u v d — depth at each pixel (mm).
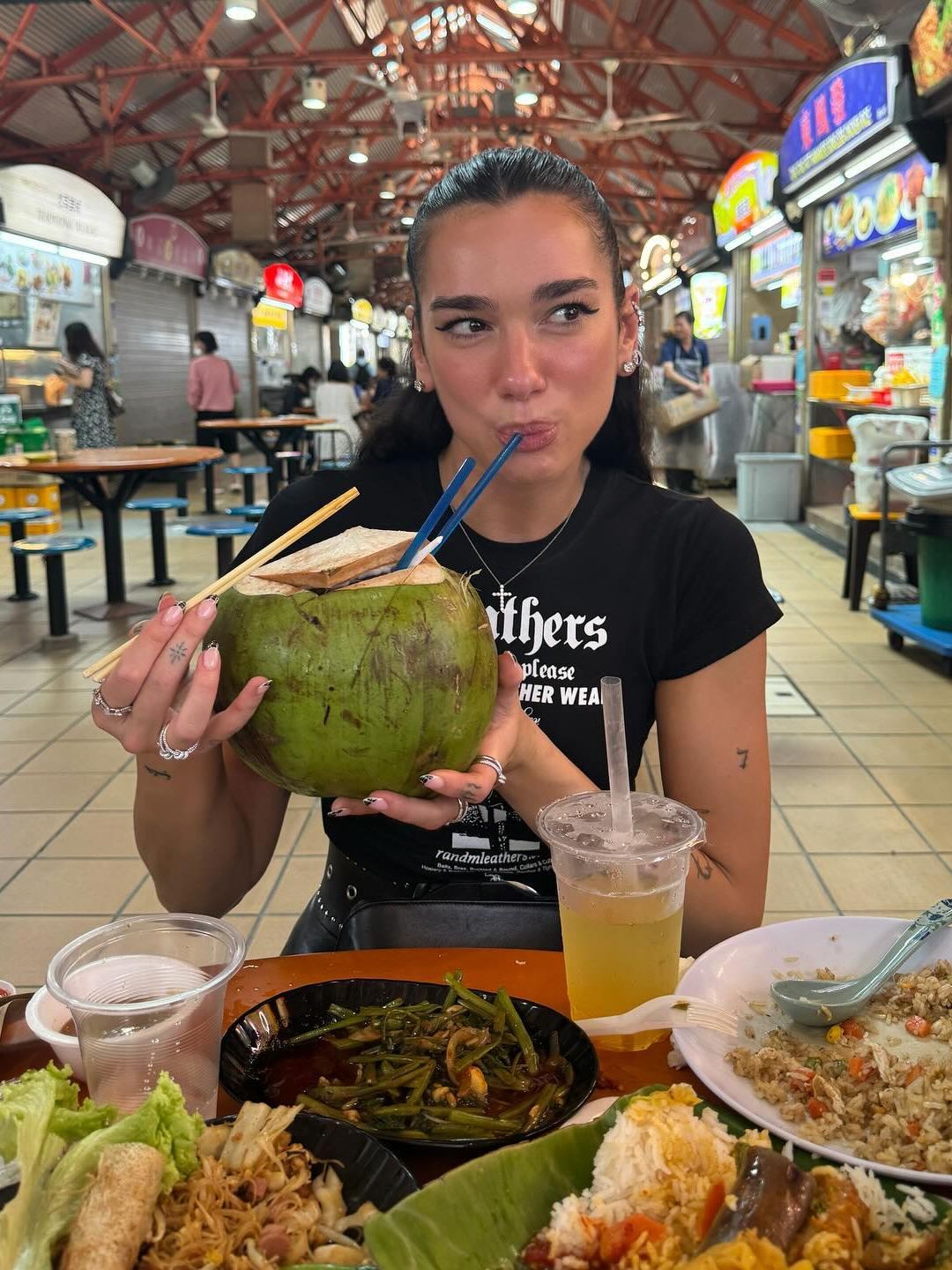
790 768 3873
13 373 11234
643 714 1450
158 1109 713
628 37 11625
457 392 1166
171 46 12664
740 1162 714
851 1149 823
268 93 15602
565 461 1185
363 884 1479
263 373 22688
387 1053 967
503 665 1088
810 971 1089
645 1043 989
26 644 5777
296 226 23156
